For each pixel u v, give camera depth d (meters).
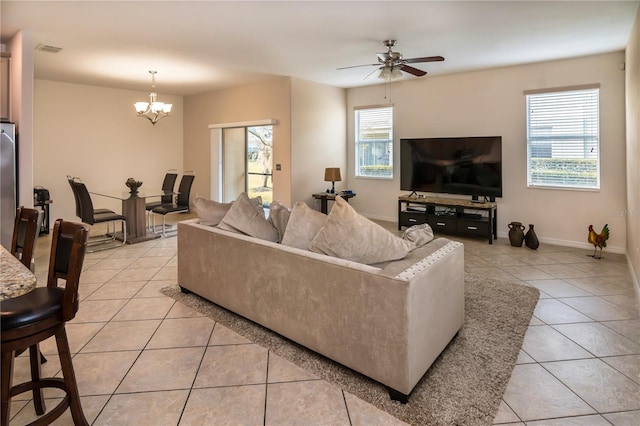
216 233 2.92
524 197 5.54
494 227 5.67
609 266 4.21
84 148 6.87
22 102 4.00
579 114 5.04
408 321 1.82
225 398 1.92
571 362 2.24
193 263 3.20
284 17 3.58
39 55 4.86
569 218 5.19
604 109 4.81
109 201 7.28
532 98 5.39
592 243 4.61
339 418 1.77
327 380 2.07
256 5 3.30
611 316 2.88
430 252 2.25
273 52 4.72
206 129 7.74
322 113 6.83
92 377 2.09
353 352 2.05
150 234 5.89
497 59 5.08
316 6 3.32
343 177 7.38
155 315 2.92
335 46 4.47
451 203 5.72
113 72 5.82
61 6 3.32
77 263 1.56
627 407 1.83
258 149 7.04
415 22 3.70
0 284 1.05
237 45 4.43
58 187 6.60
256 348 2.42
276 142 6.48
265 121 6.50
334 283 2.11
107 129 7.14
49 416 1.51
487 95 5.75
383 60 4.22
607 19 3.63
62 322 1.55
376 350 1.94
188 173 7.87
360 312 2.00
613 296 3.29
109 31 3.97
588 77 4.90
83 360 2.27
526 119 5.43
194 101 7.98
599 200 4.93
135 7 3.35
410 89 6.55
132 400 1.90
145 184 7.74
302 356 2.32
